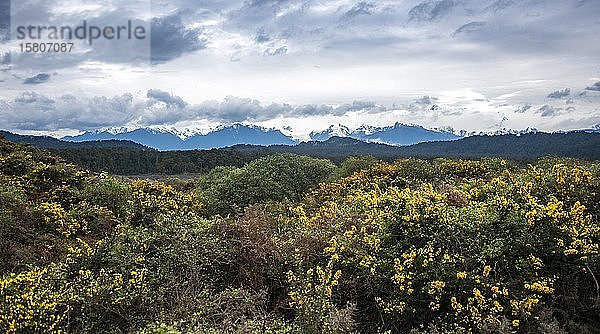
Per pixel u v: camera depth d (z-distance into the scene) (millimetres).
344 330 5215
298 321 5523
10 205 9406
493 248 5797
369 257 6059
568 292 5566
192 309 5605
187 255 6602
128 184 13648
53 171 12594
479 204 6828
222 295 5930
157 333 4824
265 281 6711
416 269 5859
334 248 6484
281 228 8227
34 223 9266
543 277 5566
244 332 4992
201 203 14195
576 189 7105
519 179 8188
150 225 10016
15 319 5145
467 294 5504
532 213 5965
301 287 5949
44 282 6020
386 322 5762
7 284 5566
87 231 9781
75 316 5641
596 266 5566
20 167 12672
